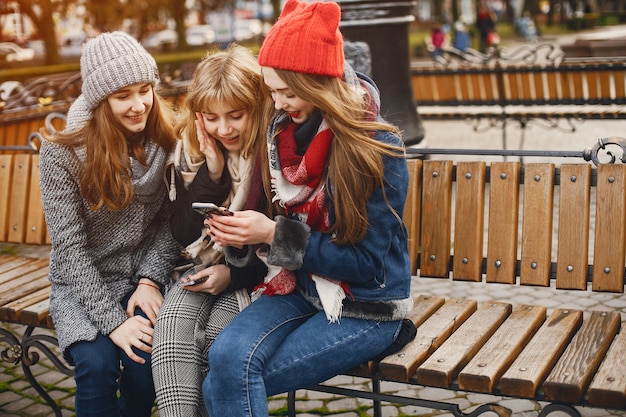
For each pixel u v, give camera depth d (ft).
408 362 8.00
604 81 24.89
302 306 8.45
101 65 8.69
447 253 9.97
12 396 12.35
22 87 25.48
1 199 12.42
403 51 21.20
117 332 8.87
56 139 9.02
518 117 25.34
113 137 8.97
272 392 7.98
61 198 9.08
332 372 8.05
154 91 9.34
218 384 7.69
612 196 9.18
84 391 8.65
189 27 130.93
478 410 7.86
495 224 9.71
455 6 100.07
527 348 8.18
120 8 77.15
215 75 8.47
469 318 9.13
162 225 9.82
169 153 9.50
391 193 7.91
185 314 8.74
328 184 7.91
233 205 8.82
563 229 9.42
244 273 9.02
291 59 7.55
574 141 28.99
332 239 7.94
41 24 70.49
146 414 9.21
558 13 136.46
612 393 7.07
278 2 79.56
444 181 9.92
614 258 9.20
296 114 8.05
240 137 8.75
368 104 8.05
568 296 15.40
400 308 8.21
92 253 9.45
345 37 20.76
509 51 66.39
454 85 26.96
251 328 7.92
